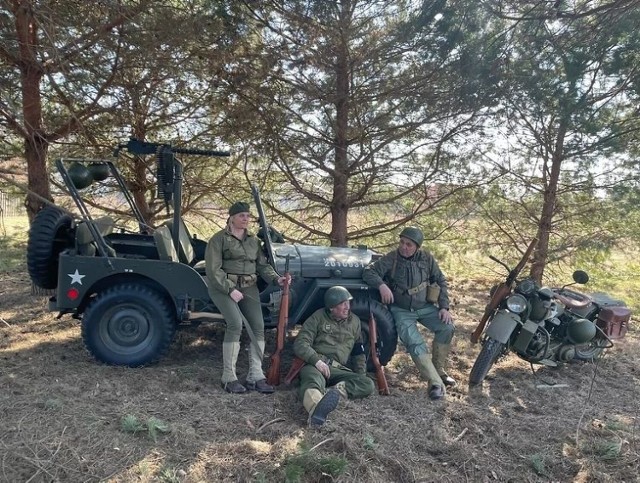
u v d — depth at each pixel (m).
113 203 8.51
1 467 3.04
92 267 4.48
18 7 5.45
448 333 4.86
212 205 8.92
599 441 3.81
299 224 8.09
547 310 4.93
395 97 7.21
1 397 3.87
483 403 4.45
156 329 4.59
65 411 3.68
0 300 6.75
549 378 5.08
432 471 3.38
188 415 3.79
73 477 3.02
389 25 7.09
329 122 7.46
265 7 6.72
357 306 4.71
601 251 8.38
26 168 7.09
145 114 7.44
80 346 5.13
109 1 5.40
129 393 4.10
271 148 7.38
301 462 3.25
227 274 4.42
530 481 3.37
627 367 5.54
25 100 6.19
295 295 4.84
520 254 8.82
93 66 5.88
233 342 4.34
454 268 9.91
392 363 5.29
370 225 8.89
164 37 5.87
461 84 6.81
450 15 6.35
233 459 3.29
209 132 7.78
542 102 6.85
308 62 6.93
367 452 3.45
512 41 6.47
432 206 8.10
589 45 6.23
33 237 4.56
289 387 4.48
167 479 3.06
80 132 6.90
